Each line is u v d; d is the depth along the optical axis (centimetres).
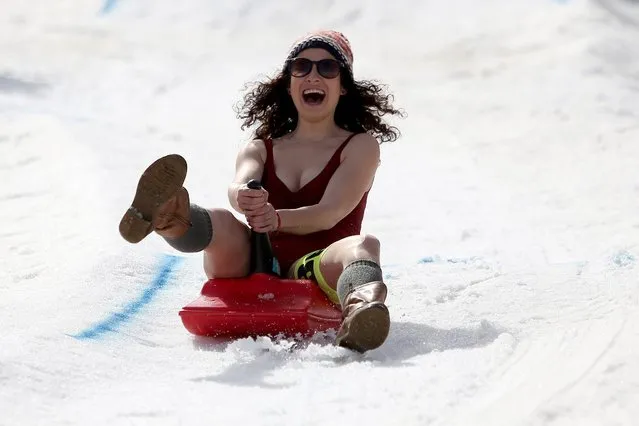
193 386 854
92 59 4203
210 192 2347
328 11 4766
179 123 3256
